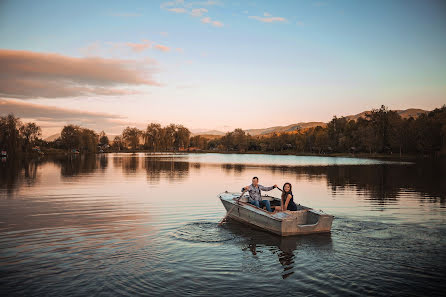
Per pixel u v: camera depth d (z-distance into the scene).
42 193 16.98
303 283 5.78
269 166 45.19
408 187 20.59
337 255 7.26
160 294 5.30
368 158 80.88
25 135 83.50
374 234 8.96
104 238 8.46
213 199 15.05
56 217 11.08
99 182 22.58
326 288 5.59
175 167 40.50
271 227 9.12
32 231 9.15
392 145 95.38
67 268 6.35
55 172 31.25
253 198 11.34
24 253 7.23
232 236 8.80
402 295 5.36
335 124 134.88
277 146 156.00
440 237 8.65
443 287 5.66
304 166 45.41
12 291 5.35
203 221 10.64
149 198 15.35
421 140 85.75
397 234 8.95
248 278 5.98
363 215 11.65
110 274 6.07
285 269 6.44
